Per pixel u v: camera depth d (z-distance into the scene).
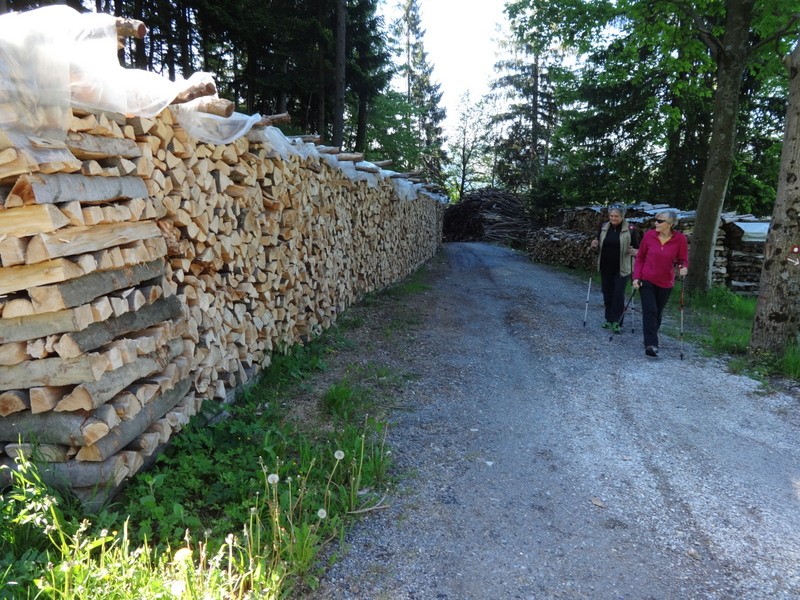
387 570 2.48
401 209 12.18
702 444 3.89
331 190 7.16
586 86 17.89
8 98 2.23
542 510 3.03
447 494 3.16
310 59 18.38
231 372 4.30
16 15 2.37
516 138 38.09
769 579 2.49
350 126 24.70
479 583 2.43
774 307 5.59
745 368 5.55
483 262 17.33
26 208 2.29
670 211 5.94
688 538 2.79
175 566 2.24
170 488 2.82
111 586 2.00
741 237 11.43
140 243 3.04
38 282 2.38
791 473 3.48
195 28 16.38
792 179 5.39
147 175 3.18
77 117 2.63
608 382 5.19
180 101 3.25
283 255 5.47
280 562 2.34
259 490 2.88
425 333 7.01
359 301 8.80
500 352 6.23
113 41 2.78
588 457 3.67
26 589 1.97
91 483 2.57
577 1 10.98
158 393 3.13
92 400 2.49
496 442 3.88
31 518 2.16
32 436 2.53
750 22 9.81
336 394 4.33
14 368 2.49
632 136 18.38
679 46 11.59
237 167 4.43
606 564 2.58
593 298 10.02
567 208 23.06
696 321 8.03
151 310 3.14
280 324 5.45
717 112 9.84
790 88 5.45
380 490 3.17
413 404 4.55
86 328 2.55
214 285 4.16
